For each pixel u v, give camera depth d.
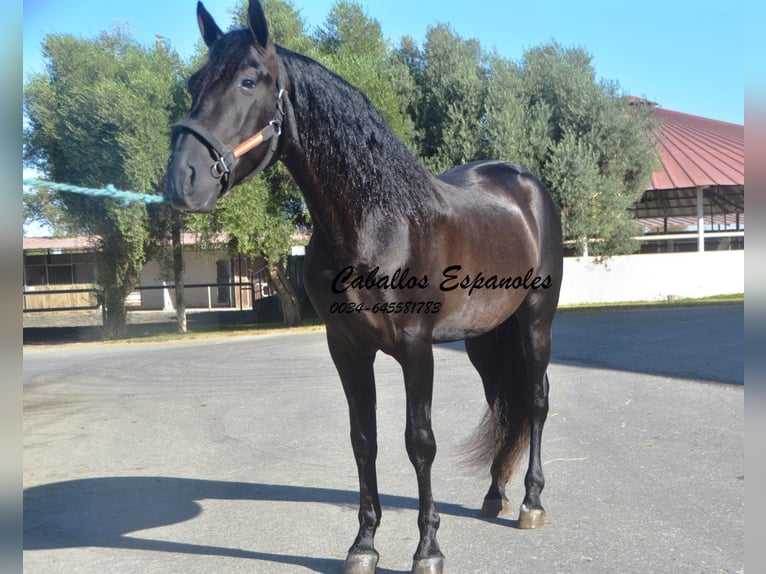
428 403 2.85
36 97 14.56
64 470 4.93
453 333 3.20
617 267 20.22
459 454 4.46
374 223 2.73
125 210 14.13
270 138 2.62
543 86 18.17
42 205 18.84
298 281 19.72
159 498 4.18
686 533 3.24
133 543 3.46
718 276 20.30
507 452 3.65
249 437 5.75
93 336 16.64
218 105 2.49
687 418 5.52
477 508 3.81
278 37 16.17
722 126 30.11
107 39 16.56
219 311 24.95
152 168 14.04
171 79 15.05
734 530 3.25
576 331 12.56
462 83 17.30
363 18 18.38
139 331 17.89
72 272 26.94
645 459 4.47
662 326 12.68
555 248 3.81
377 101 16.06
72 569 3.14
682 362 8.38
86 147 13.92
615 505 3.67
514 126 16.94
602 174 17.83
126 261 16.16
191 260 27.86
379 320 2.76
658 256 20.19
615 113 17.55
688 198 26.53
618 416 5.73
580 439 5.07
